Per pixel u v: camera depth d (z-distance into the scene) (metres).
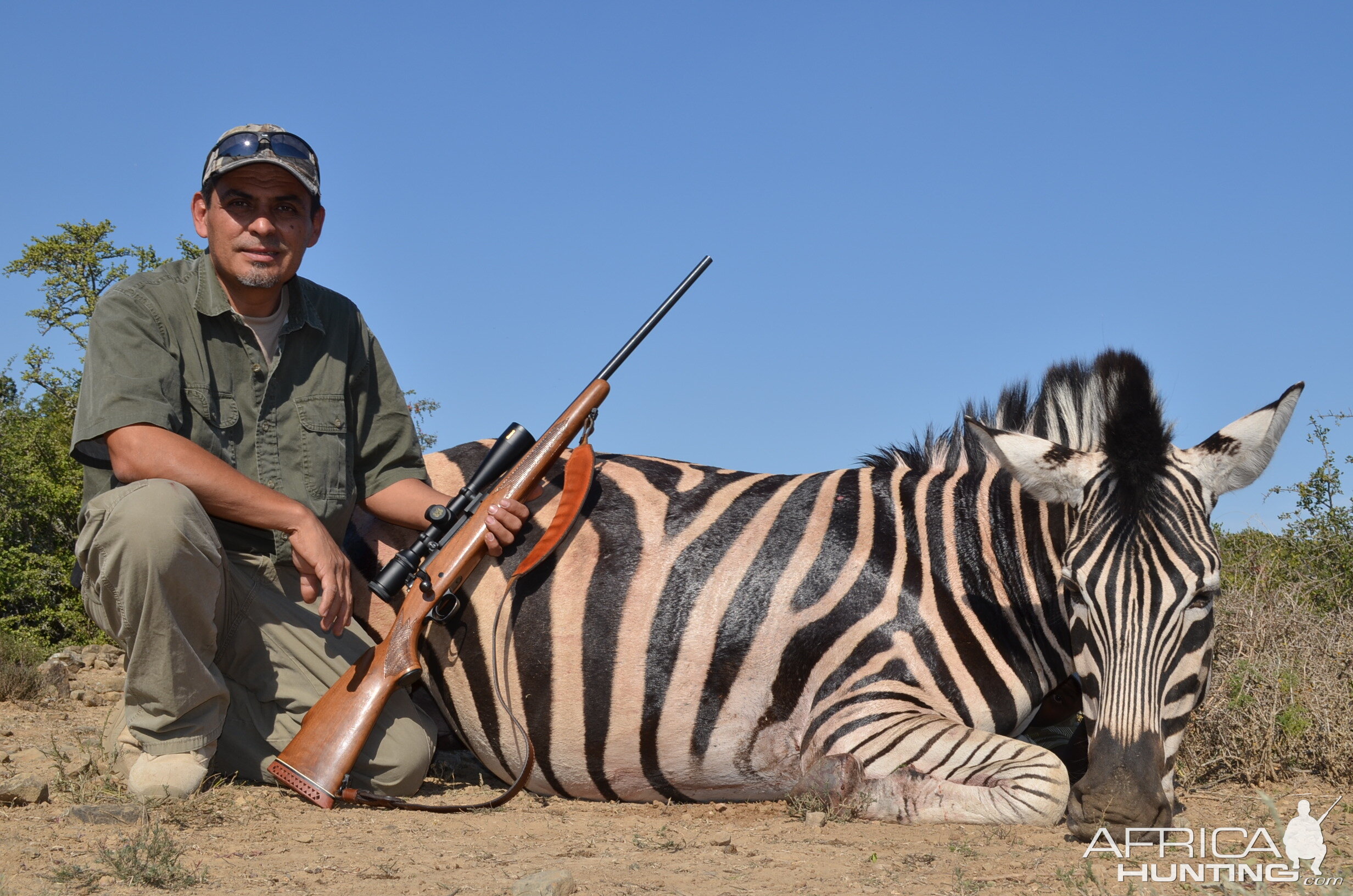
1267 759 4.42
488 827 3.69
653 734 4.11
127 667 3.73
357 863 3.12
